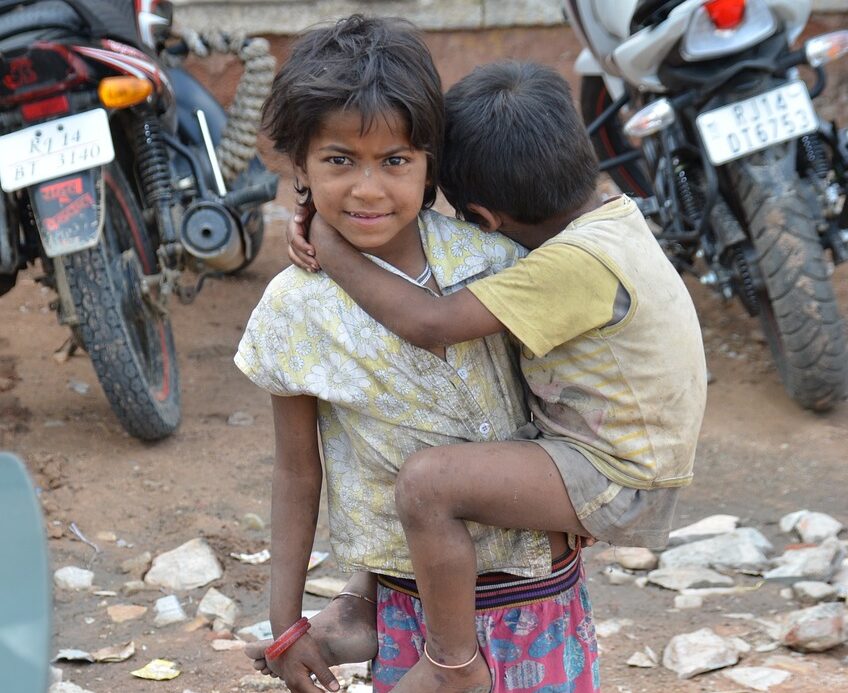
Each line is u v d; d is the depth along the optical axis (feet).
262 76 14.39
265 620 9.93
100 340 11.96
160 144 12.68
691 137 13.92
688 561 10.67
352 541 6.14
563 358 5.82
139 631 9.66
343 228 5.56
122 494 11.98
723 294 13.61
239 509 11.80
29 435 13.17
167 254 12.57
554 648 6.12
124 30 12.01
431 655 5.78
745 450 12.97
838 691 8.55
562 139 5.81
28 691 3.22
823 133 13.62
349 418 5.94
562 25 23.94
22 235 12.51
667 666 8.99
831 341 12.59
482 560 5.89
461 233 5.97
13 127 11.63
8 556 3.55
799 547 10.89
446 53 24.13
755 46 12.78
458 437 5.88
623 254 5.74
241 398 14.58
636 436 5.83
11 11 11.57
